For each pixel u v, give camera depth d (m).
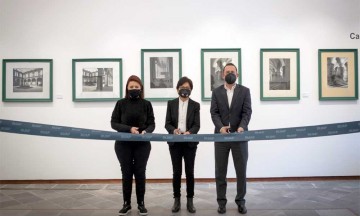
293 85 4.36
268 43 4.37
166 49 4.33
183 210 3.13
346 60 4.37
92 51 4.35
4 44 4.32
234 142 3.01
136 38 4.36
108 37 4.36
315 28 4.37
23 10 4.33
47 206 3.32
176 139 2.81
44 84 4.34
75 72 4.34
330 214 2.98
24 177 4.34
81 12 4.35
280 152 4.40
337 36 4.38
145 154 2.97
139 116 2.98
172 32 4.37
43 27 4.34
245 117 2.98
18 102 4.34
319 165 4.40
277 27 4.36
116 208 3.24
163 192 3.87
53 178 4.36
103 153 4.37
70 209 3.21
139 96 3.06
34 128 2.61
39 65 4.34
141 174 2.98
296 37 4.37
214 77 4.34
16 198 3.63
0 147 4.35
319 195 3.65
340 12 4.37
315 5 4.37
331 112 4.39
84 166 4.37
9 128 2.56
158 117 4.36
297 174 4.39
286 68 4.35
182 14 4.37
